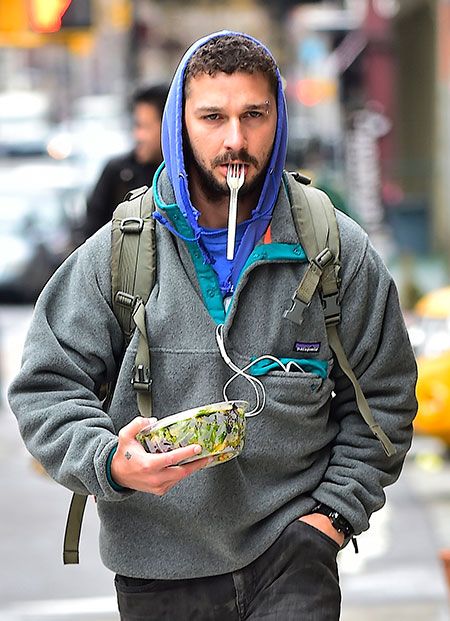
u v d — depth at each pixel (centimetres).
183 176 761
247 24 10144
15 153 5538
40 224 4734
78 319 778
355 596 1535
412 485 2127
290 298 775
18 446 2498
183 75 761
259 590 779
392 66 6319
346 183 5259
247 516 769
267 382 769
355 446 802
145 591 782
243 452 768
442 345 2128
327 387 782
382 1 6369
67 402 764
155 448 705
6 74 11631
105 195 1662
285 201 786
